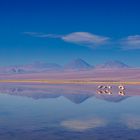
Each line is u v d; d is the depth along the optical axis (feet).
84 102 117.60
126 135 56.49
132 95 144.15
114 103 113.80
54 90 181.57
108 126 65.92
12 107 101.40
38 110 93.86
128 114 85.25
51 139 53.26
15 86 232.94
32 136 55.42
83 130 61.26
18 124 67.51
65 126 65.67
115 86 214.69
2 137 54.44
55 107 101.91
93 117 79.41
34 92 166.81
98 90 176.55
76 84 258.78
